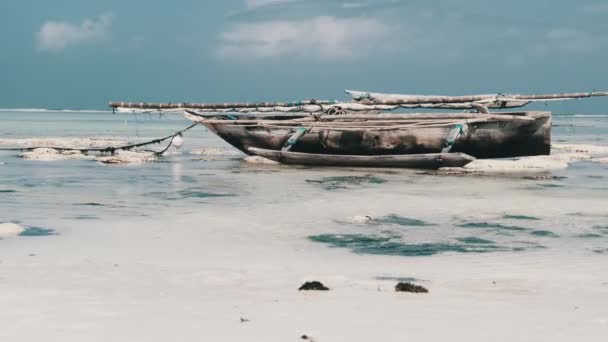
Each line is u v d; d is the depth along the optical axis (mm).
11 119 139250
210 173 24625
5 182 21469
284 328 6402
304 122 27031
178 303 7367
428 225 13953
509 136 25797
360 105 27703
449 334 6266
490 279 9000
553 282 8820
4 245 11078
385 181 21938
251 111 29922
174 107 29906
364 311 7078
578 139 59781
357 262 10297
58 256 10203
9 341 5914
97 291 7887
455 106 27578
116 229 13047
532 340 6113
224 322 6602
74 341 5934
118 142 46719
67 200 17359
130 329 6320
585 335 6277
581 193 19125
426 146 25828
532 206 16641
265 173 24594
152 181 21984
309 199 17641
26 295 7582
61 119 148375
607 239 12492
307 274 9203
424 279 8984
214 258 10422
